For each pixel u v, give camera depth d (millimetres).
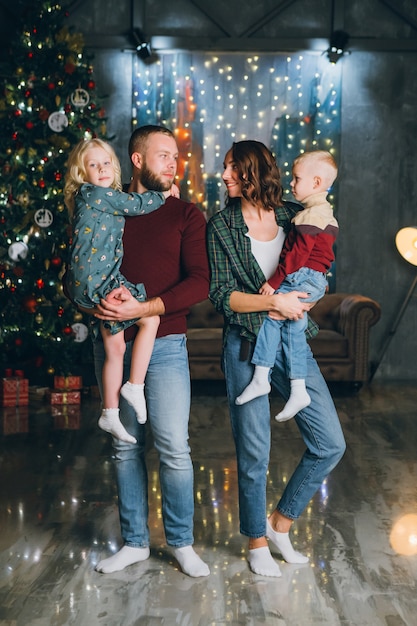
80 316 6961
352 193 8781
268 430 3123
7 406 6820
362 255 8820
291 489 3213
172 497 3109
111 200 2938
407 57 8680
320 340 7652
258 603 2889
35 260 6922
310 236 2994
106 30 8625
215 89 8633
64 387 7020
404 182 8758
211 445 5410
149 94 8641
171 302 2963
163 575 3133
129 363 3064
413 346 8828
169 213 3070
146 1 8609
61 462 4938
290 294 3002
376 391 7797
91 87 7055
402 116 8719
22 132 6836
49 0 7090
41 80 6996
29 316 6906
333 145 8711
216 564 3258
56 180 6801
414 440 5621
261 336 3045
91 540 3549
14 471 4730
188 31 8633
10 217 7004
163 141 3064
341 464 4934
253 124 8672
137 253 3027
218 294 3102
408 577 3139
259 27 8594
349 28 8664
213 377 7633
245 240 3080
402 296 8828
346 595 2963
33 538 3576
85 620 2742
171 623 2725
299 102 8664
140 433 3168
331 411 3111
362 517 3900
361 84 8695
